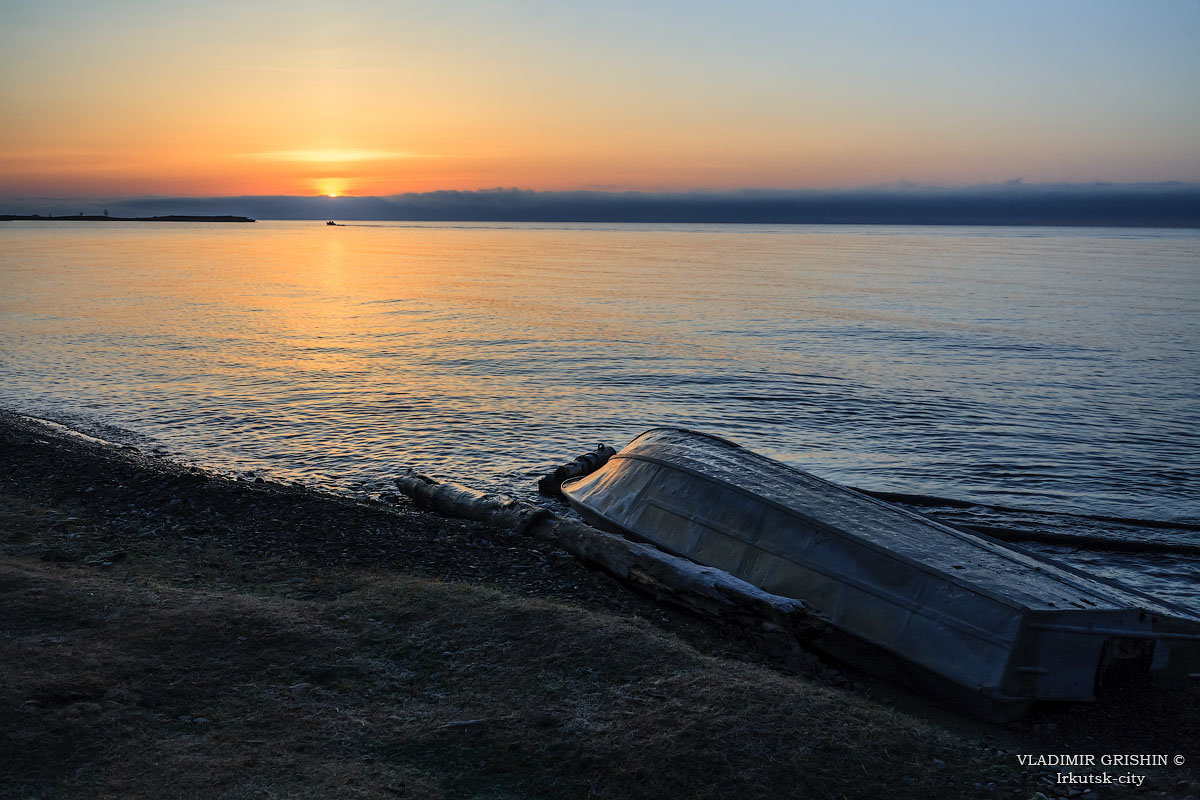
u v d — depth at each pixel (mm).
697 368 39062
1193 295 81250
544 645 9492
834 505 12656
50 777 6754
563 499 19797
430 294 82625
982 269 131625
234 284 91688
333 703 8180
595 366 39562
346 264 141750
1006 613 9648
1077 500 20500
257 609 10219
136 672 8469
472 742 7559
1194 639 9898
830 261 159250
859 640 10656
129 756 7117
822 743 7672
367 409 29922
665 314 64062
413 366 39312
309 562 12578
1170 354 43469
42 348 42469
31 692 7832
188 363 39125
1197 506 20109
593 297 79812
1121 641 9617
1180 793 7730
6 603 9875
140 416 28203
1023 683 9375
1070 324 57125
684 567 11453
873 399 32156
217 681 8477
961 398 32406
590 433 26938
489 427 27531
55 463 17875
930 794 7188
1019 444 25656
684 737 7566
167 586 11141
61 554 12234
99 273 103812
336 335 50594
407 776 7043
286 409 29750
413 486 18062
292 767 7074
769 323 57906
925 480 22094
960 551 11297
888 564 11008
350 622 10109
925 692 10094
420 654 9312
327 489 20453
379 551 13195
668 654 9352
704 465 14328
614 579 12367
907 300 76438
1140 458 24109
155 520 14414
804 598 11375
